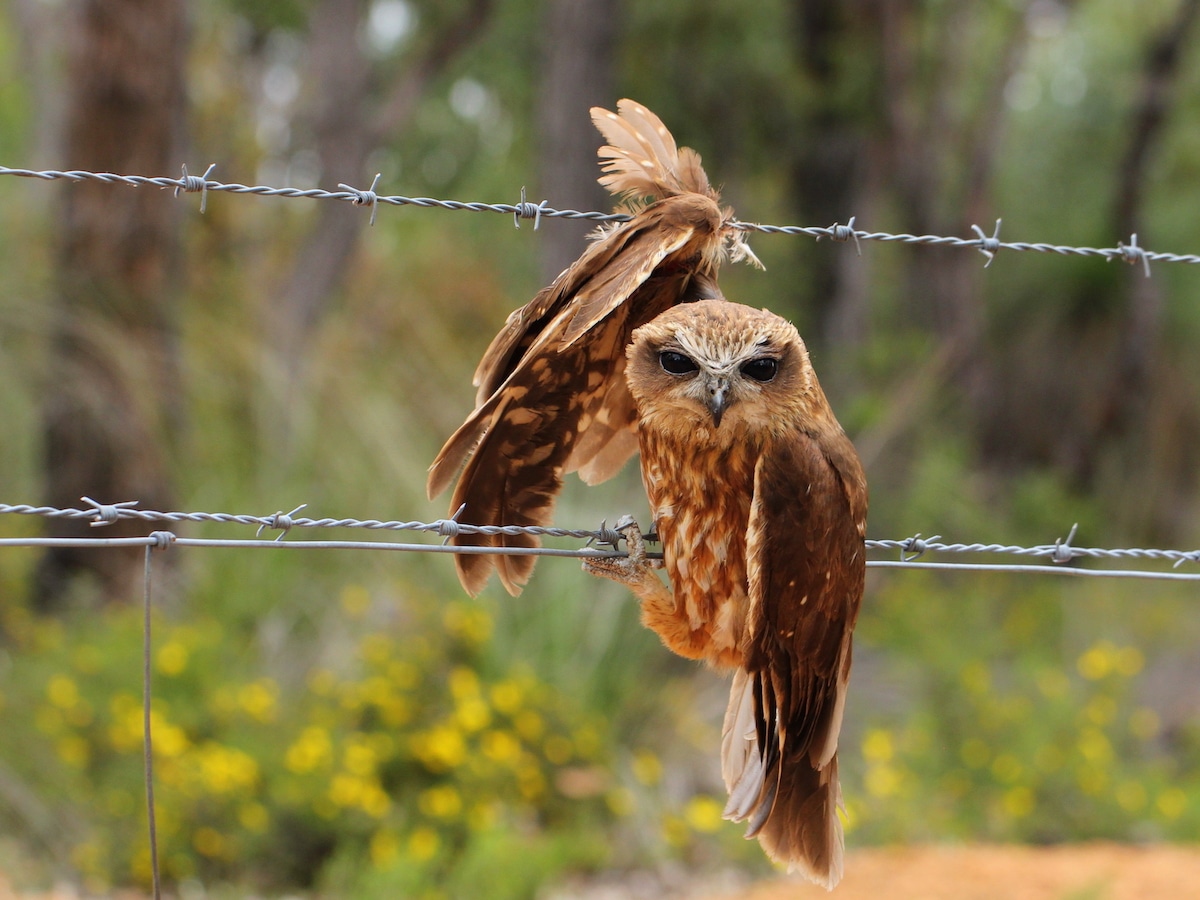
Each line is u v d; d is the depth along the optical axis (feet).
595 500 46.34
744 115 79.46
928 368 65.26
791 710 17.52
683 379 17.16
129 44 45.16
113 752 36.70
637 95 77.97
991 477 78.79
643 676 44.37
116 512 15.75
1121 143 91.81
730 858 37.19
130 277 45.91
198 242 67.67
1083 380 78.95
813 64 78.43
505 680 40.57
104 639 40.34
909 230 79.82
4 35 93.04
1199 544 76.84
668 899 35.09
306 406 48.49
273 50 97.71
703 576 18.11
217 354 48.26
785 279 82.07
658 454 17.88
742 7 74.49
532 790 37.81
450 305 76.28
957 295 78.69
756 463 17.19
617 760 40.50
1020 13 86.53
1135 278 78.69
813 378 17.79
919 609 57.36
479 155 89.30
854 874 35.09
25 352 44.80
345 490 47.06
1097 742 42.70
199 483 46.47
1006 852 37.14
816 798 17.31
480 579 19.16
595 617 44.14
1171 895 32.35
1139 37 94.38
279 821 34.94
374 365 53.01
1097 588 68.39
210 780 34.88
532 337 17.90
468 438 18.24
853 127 79.15
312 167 90.12
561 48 65.26
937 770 42.45
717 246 17.66
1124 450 79.46
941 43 86.63
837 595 17.24
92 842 34.55
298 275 73.10
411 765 37.88
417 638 40.78
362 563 46.06
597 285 16.37
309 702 39.58
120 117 45.50
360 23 77.82
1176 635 64.49
